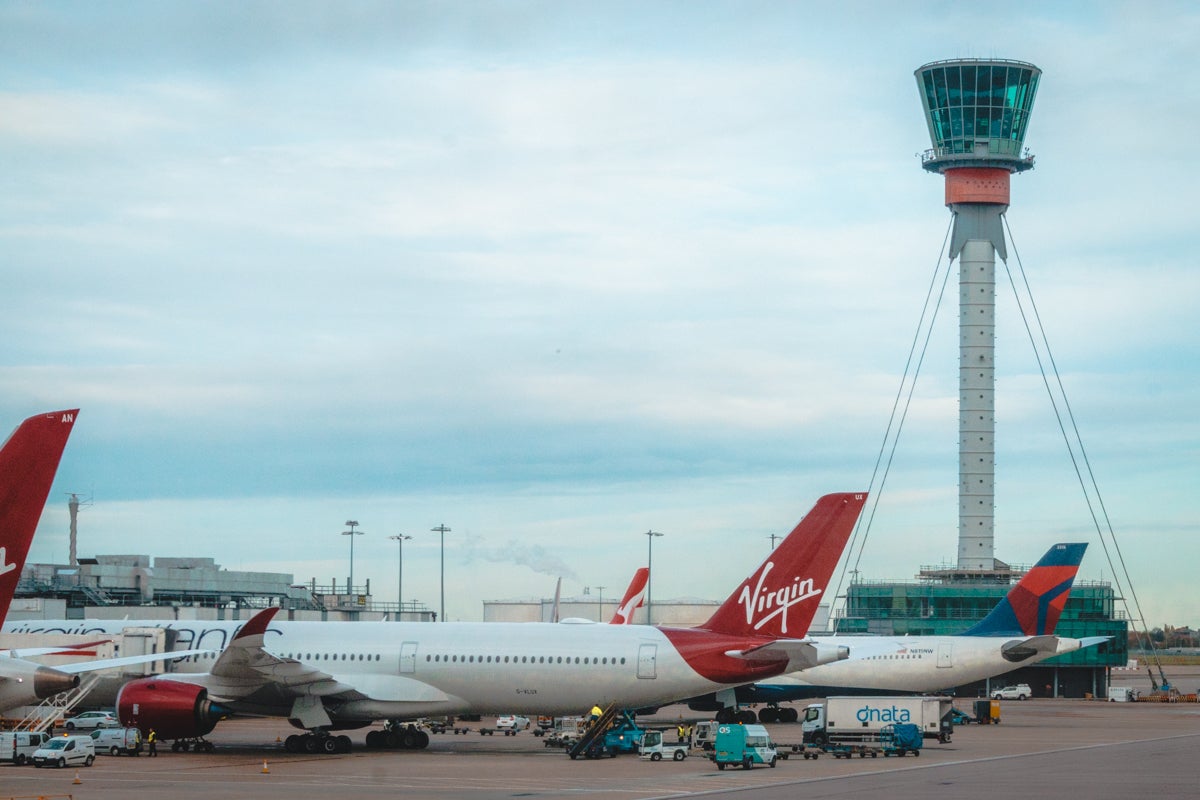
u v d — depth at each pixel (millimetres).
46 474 38031
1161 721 98000
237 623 70188
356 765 57375
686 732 68750
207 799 44125
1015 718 103125
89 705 70500
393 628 67188
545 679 63969
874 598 165625
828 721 69375
